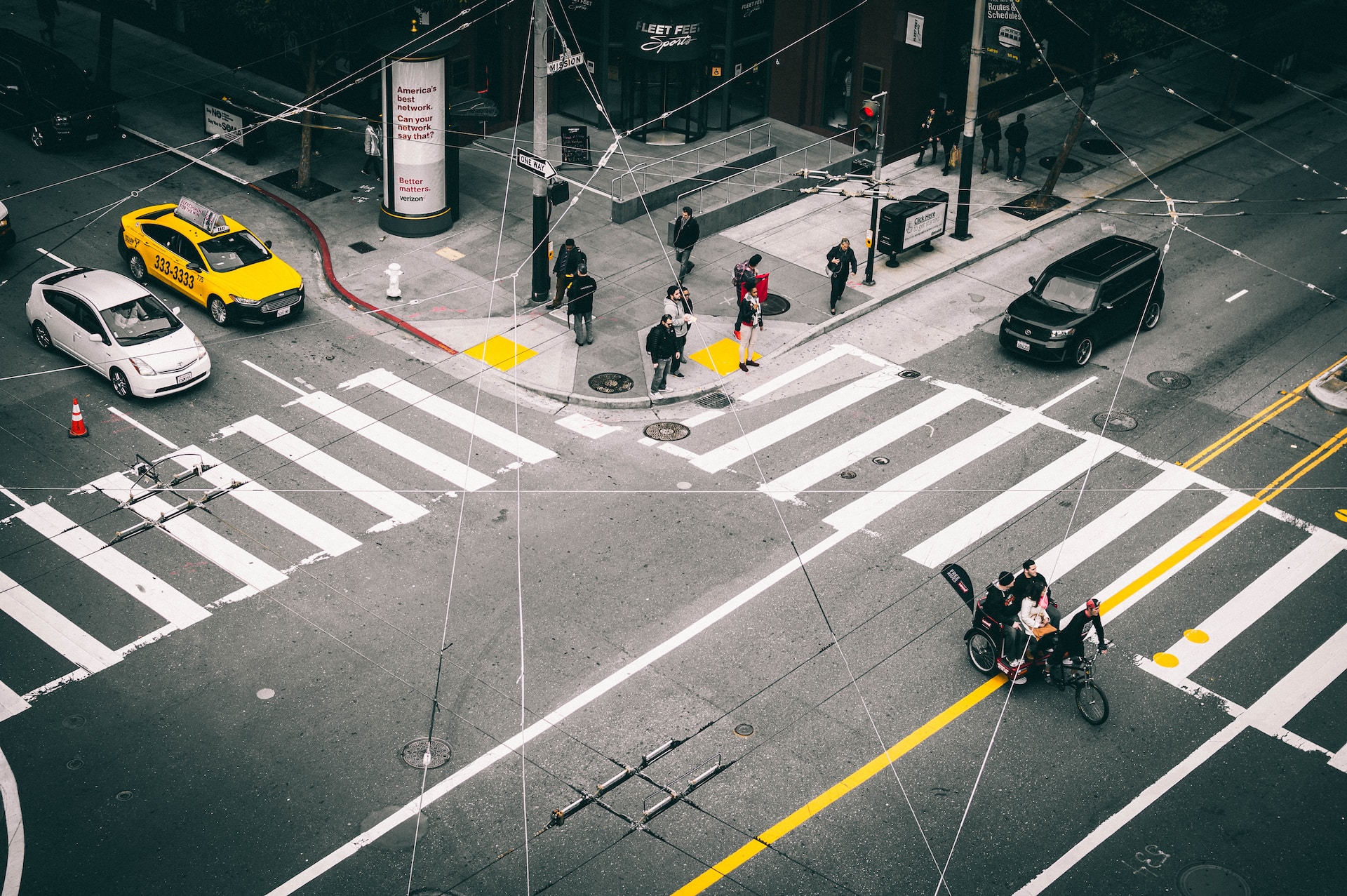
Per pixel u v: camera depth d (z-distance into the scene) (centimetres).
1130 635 1738
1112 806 1468
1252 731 1582
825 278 2686
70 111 2927
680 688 1622
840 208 3002
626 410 2236
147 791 1441
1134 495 2028
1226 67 3816
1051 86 3547
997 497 2014
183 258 2419
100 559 1797
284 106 3225
